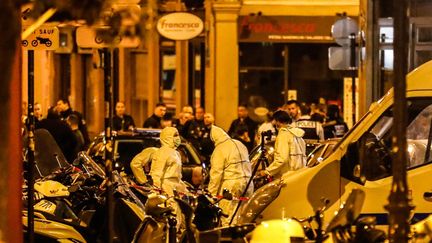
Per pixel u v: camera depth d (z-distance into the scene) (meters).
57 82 72.31
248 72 64.50
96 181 28.06
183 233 23.89
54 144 29.11
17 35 16.48
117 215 26.00
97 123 74.75
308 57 64.44
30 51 25.45
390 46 37.47
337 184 25.12
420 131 25.09
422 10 35.38
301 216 25.20
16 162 21.03
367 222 18.11
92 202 26.64
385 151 25.02
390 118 25.09
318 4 63.62
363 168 24.95
